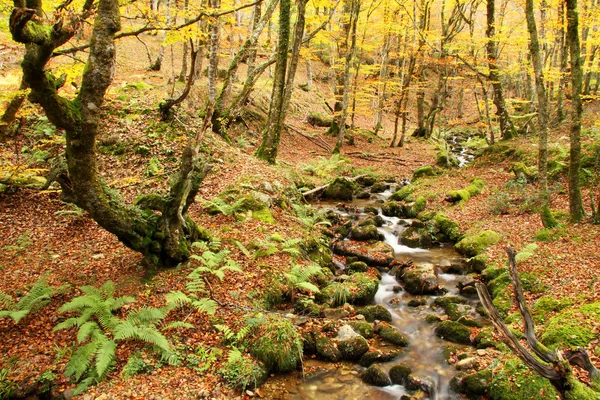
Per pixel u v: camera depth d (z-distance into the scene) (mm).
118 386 4816
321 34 21906
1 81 11812
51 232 8594
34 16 4445
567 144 14422
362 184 17484
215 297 6664
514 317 6738
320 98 30109
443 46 19469
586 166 12430
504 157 16094
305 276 7344
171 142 12562
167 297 5770
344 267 9609
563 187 11945
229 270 7523
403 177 18609
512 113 25219
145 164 11570
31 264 7301
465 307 7539
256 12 19734
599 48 19406
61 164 5891
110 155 11703
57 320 5824
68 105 5086
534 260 8180
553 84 21938
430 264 9336
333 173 17781
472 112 36688
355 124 29844
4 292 6289
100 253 7887
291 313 7047
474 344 6441
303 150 21141
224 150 13883
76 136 5316
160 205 6977
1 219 8719
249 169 13133
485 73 18219
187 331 5887
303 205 12742
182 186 6828
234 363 5406
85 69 5188
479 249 9805
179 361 5332
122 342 5523
